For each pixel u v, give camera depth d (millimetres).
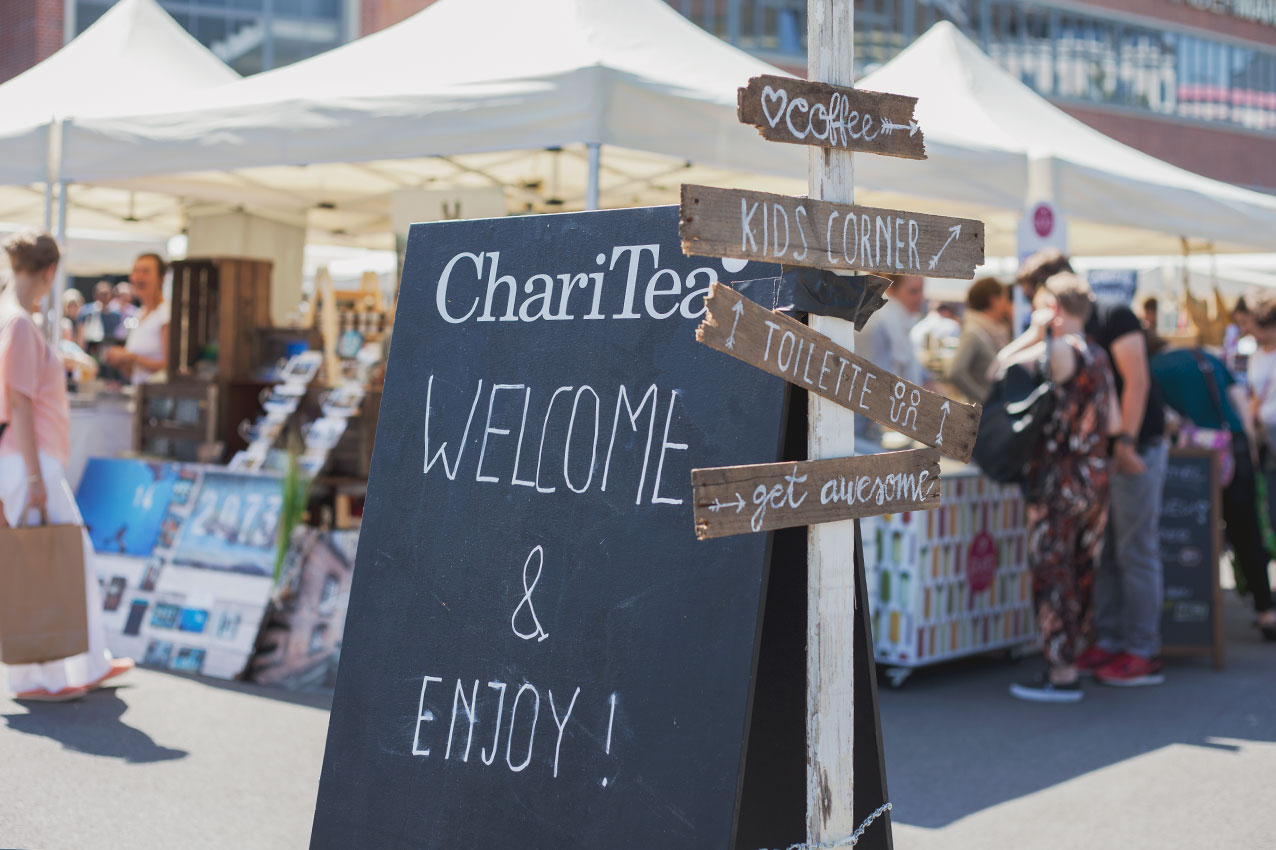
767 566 2408
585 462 2691
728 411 2502
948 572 6129
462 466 2879
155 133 6195
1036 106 8477
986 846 3842
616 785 2473
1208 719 5441
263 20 19219
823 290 2420
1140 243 9727
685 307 2623
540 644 2652
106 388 7809
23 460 4812
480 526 2811
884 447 6066
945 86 8156
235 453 6523
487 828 2627
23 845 3527
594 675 2559
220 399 6449
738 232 2256
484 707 2697
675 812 2387
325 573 5688
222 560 5844
